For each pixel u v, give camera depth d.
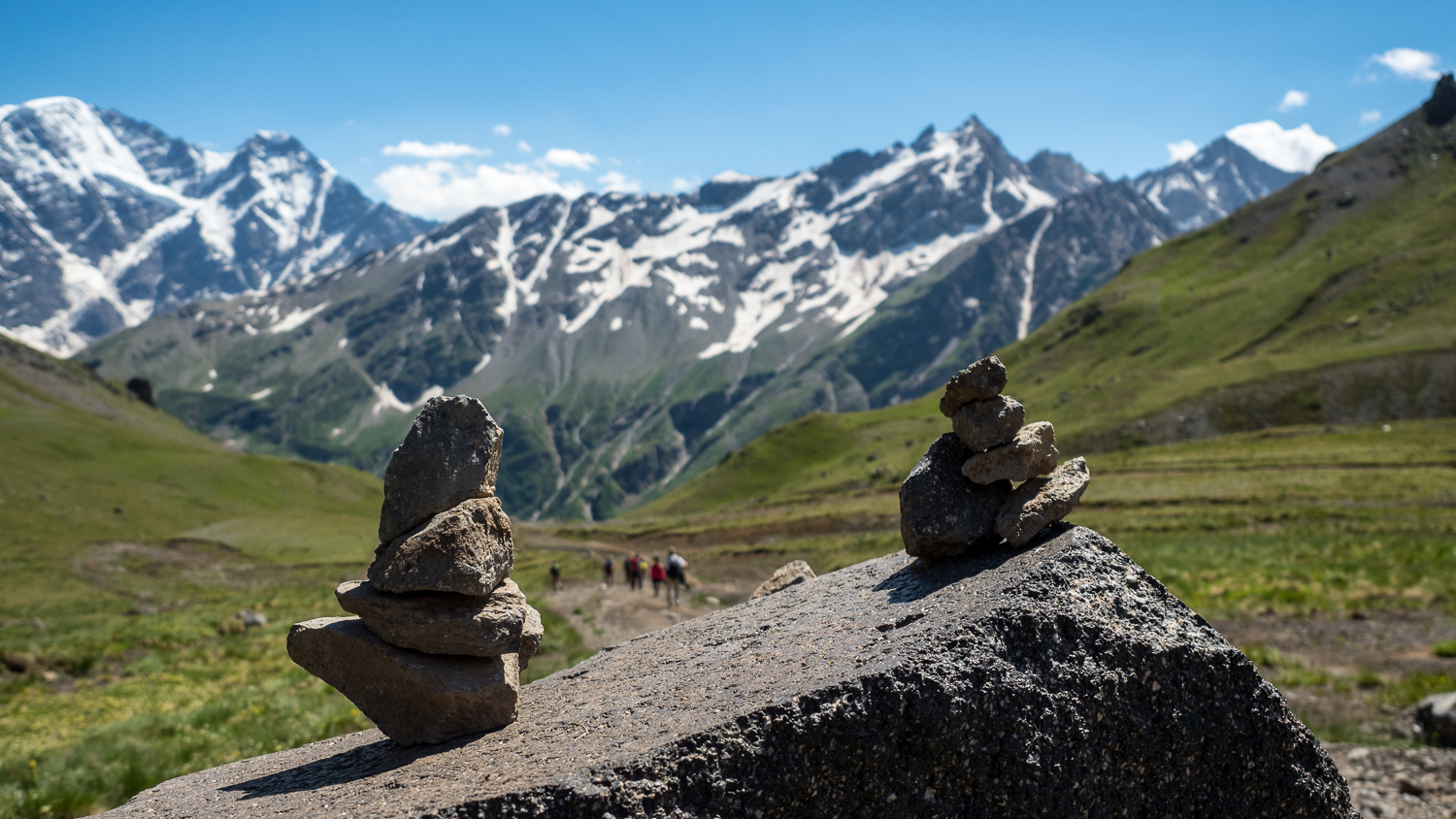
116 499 116.25
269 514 124.19
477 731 4.74
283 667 26.66
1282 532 47.66
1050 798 3.81
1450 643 17.86
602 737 3.99
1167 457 104.19
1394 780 9.69
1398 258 185.88
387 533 4.91
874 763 3.62
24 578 72.69
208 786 5.10
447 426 4.97
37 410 151.50
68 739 15.82
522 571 73.06
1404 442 92.62
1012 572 4.40
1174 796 4.06
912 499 5.22
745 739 3.53
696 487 186.62
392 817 3.43
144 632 34.50
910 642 3.91
